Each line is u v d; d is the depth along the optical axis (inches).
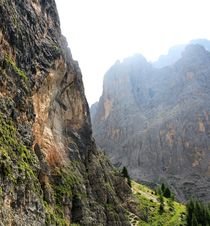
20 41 2231.8
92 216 2886.3
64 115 3255.4
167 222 4397.1
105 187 3427.7
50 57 2723.9
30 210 1765.5
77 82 3555.6
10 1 2194.9
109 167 4323.3
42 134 2637.8
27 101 2137.1
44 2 2933.1
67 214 2586.1
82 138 3506.4
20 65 2204.7
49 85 2751.0
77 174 3041.3
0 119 1784.0
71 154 3144.7
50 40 2859.3
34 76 2413.9
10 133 1833.2
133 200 4325.8
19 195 1674.5
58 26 3179.1
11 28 2102.6
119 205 3489.2
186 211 4749.0
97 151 3895.2
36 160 2071.9
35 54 2506.2
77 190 2874.0
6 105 1877.5
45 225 1914.4
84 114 3631.9
